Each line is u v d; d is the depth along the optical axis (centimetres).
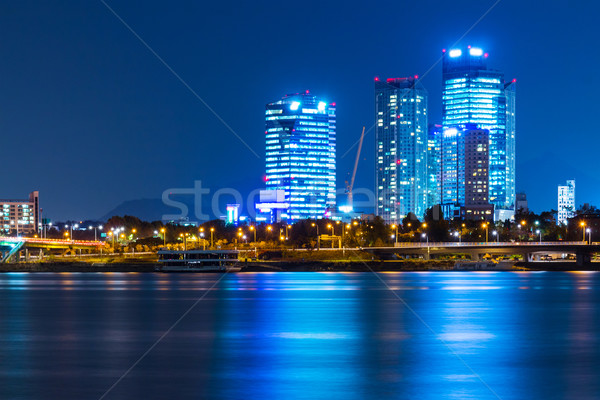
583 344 11425
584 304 17762
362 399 7962
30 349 11062
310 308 16812
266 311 16200
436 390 8350
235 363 9862
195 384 8631
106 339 12062
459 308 16825
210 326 13650
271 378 8938
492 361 9975
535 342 11606
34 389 8438
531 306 17250
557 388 8456
